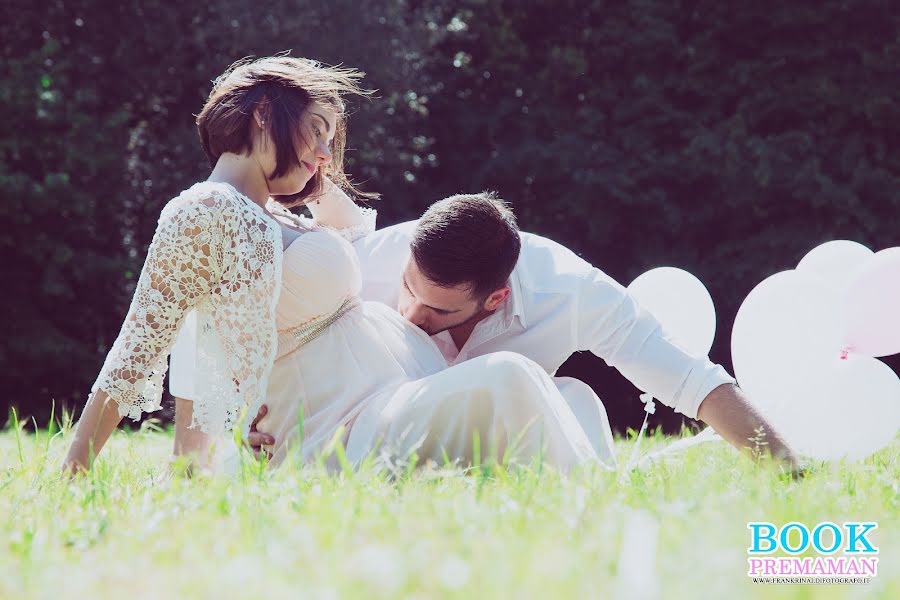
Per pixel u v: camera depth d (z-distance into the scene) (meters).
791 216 15.98
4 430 12.20
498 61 18.44
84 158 14.80
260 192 3.18
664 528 1.88
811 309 3.82
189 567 1.64
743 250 15.98
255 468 2.51
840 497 2.56
